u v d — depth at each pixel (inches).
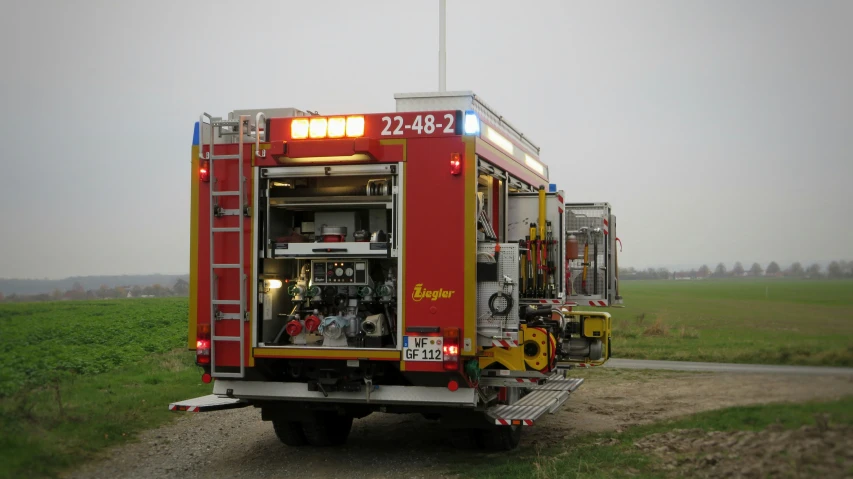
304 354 292.7
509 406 324.8
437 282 285.6
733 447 269.0
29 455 313.0
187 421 418.3
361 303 309.1
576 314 439.8
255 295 297.6
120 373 598.2
